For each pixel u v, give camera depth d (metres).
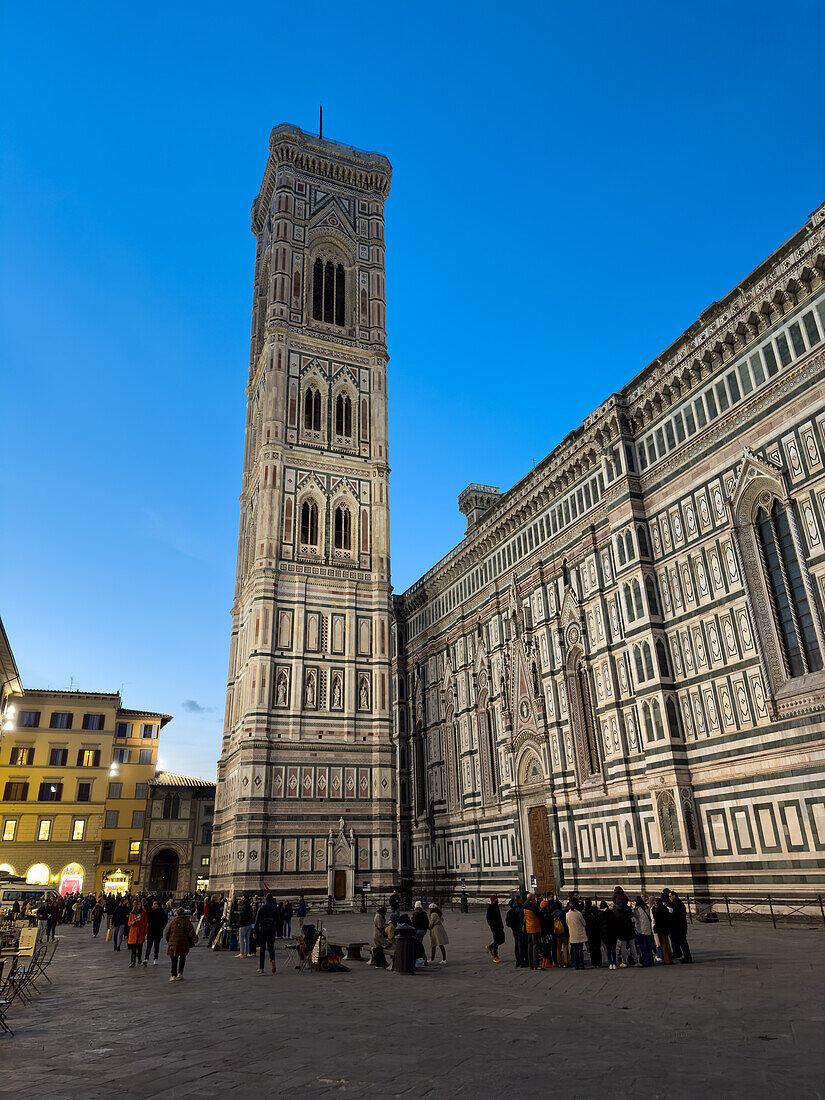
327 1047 13.95
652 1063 11.77
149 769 95.81
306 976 25.89
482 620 65.94
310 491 72.44
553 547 56.00
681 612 43.25
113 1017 18.25
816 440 36.09
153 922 31.02
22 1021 17.98
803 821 34.34
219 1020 17.34
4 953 21.41
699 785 40.22
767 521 38.94
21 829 84.12
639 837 43.38
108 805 92.69
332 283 83.38
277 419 73.25
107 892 87.00
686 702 41.94
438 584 75.88
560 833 50.69
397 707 81.94
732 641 39.62
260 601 66.62
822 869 33.16
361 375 79.69
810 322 37.00
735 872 37.34
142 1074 12.37
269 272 82.44
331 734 65.06
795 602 36.66
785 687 36.34
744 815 37.38
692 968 22.14
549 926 25.28
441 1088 10.88
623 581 47.00
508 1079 11.20
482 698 64.69
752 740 37.53
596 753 48.91
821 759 33.97
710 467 42.44
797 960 22.34
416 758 77.12
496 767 61.62
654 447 47.16
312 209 84.25
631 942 23.94
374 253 85.38
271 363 75.56
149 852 90.88
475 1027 15.30
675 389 45.56
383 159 90.31
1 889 64.06
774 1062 11.49
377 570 72.19
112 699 91.38
